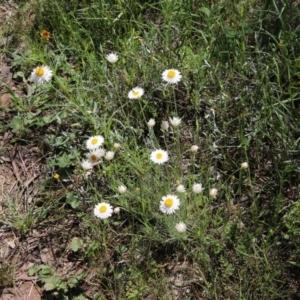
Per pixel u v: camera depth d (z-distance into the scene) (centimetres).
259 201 68
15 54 84
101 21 84
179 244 65
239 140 71
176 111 71
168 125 69
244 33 76
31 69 83
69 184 72
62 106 78
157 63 77
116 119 73
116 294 63
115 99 76
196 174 70
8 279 66
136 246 65
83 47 83
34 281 66
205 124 74
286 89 75
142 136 72
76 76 79
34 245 69
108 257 66
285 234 63
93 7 84
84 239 68
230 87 75
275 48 75
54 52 84
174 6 81
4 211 71
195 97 74
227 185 69
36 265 67
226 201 68
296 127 70
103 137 71
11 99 79
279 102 69
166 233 65
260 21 76
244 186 69
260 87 71
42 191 72
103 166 68
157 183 65
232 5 79
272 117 70
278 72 71
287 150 68
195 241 64
